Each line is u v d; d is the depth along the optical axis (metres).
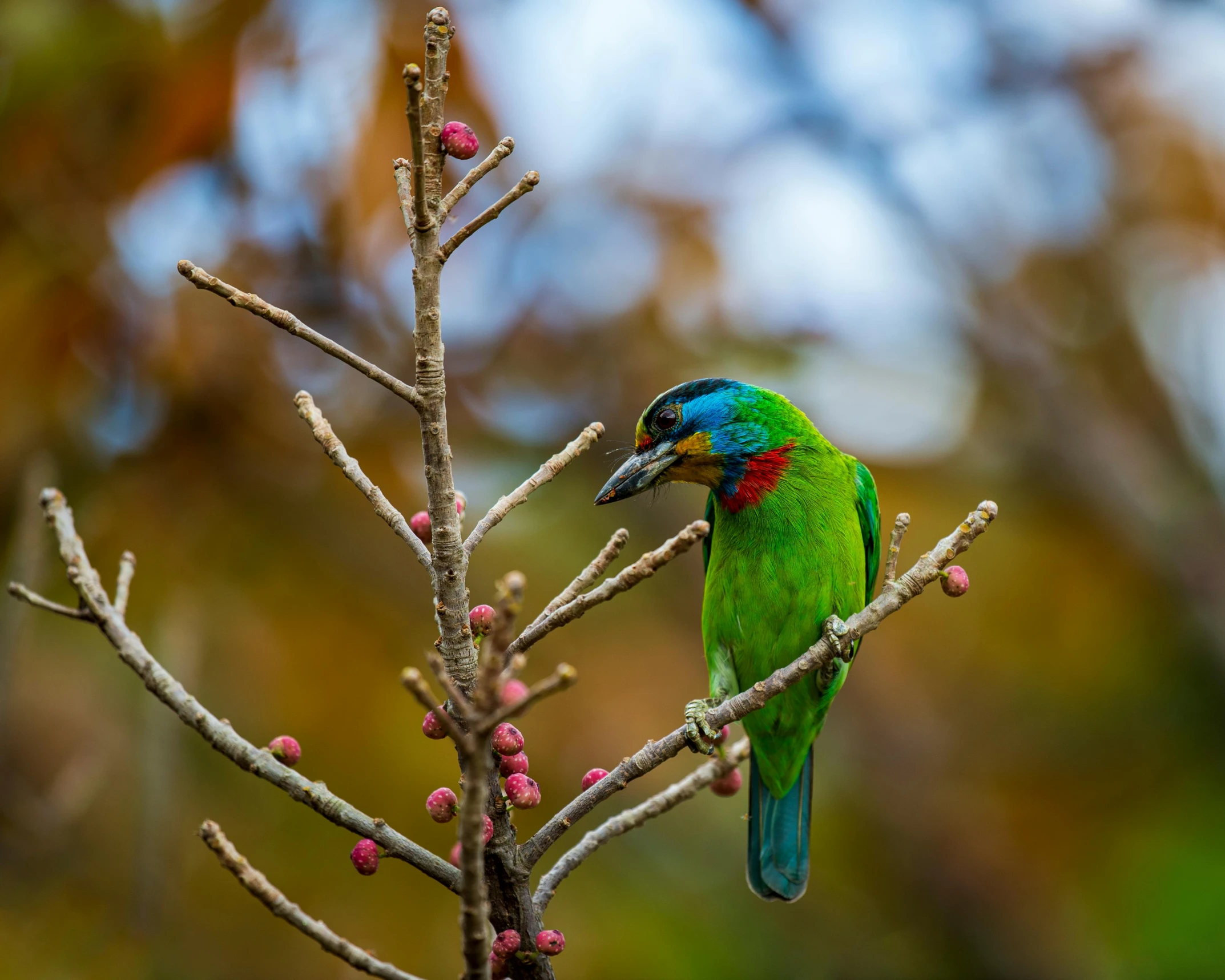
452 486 4.97
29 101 9.79
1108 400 18.44
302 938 10.81
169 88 9.92
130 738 12.03
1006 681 16.09
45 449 10.31
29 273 10.02
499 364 13.36
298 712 11.14
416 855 4.86
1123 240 17.64
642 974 12.20
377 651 11.35
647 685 13.66
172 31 9.95
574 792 12.62
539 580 13.34
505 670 4.98
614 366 13.80
